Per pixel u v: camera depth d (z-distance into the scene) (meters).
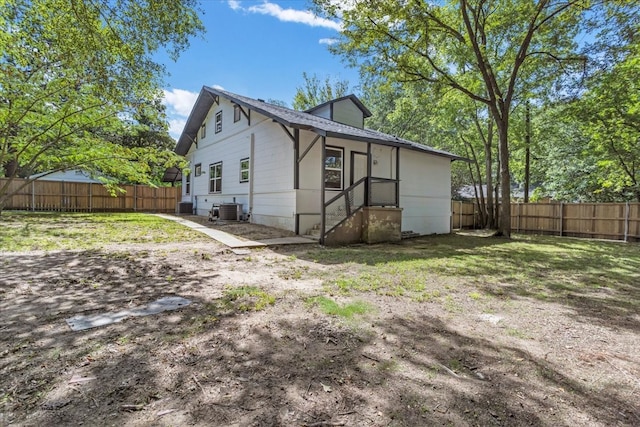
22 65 6.38
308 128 8.16
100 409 1.71
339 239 8.45
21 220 10.24
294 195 9.55
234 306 3.40
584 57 10.12
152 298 3.63
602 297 4.13
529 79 12.21
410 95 15.85
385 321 3.09
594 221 11.95
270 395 1.88
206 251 6.67
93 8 5.09
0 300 3.41
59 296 3.60
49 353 2.31
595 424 1.70
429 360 2.35
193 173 17.08
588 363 2.38
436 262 6.21
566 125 14.97
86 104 7.39
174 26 5.58
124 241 7.43
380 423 1.66
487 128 16.19
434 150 12.59
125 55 5.69
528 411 1.80
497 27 10.95
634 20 9.06
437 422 1.68
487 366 2.29
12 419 1.61
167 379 2.01
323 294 3.90
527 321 3.22
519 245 9.38
